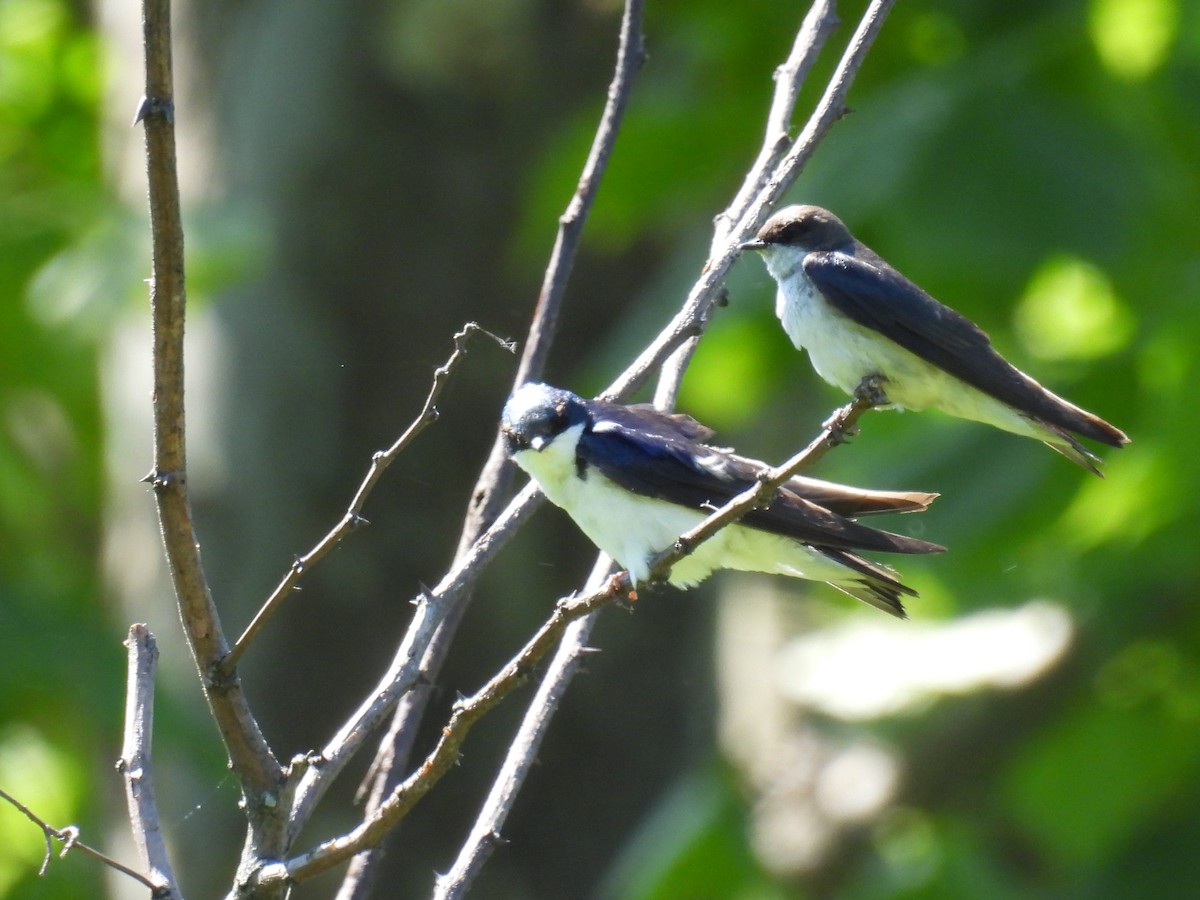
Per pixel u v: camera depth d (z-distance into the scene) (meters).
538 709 6.57
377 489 13.07
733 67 12.76
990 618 13.40
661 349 7.36
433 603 6.31
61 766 15.11
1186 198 11.52
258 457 12.94
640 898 13.14
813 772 14.48
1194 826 11.96
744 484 7.45
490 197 13.59
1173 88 11.80
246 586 12.83
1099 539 11.55
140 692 5.95
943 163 10.59
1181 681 12.70
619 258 14.19
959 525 11.24
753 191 7.71
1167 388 11.50
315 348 13.11
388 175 13.38
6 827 15.28
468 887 6.04
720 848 13.41
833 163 11.17
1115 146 10.77
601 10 13.84
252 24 13.46
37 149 16.61
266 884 5.44
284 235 13.14
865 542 7.22
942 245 10.38
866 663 14.19
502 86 13.57
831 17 8.16
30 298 13.24
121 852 13.22
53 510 15.70
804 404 17.06
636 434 7.50
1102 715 12.80
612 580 5.92
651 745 13.95
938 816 13.69
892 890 13.20
